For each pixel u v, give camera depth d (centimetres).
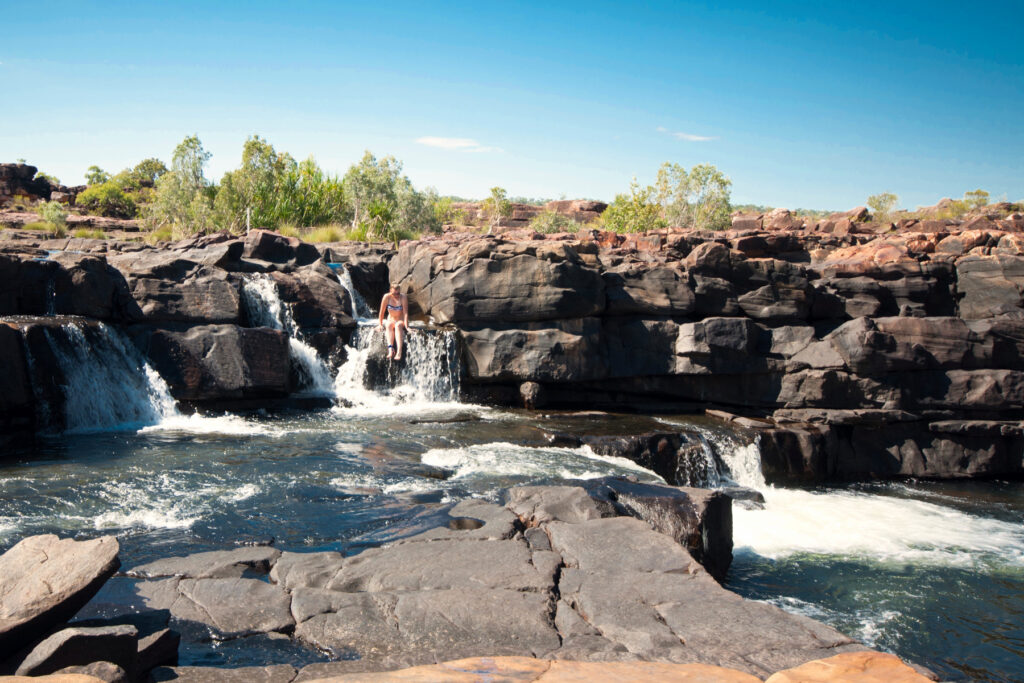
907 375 1594
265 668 408
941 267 1823
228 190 2791
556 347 1540
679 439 1276
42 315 1255
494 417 1380
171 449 1034
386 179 3300
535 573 560
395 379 1530
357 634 464
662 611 498
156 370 1301
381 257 2020
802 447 1412
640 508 784
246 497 791
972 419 1600
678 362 1588
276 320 1541
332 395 1482
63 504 748
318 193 3150
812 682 353
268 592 527
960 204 3178
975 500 1366
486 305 1570
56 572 417
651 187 3228
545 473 946
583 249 1664
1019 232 2188
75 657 357
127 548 620
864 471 1528
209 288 1435
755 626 474
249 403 1370
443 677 351
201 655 436
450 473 937
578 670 366
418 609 497
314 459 987
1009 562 976
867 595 837
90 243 1781
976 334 1628
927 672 536
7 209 3459
